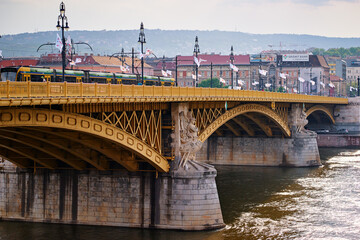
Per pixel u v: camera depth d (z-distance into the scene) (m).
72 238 66.69
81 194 72.81
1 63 195.75
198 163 73.38
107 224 72.00
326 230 73.56
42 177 73.88
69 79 77.94
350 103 197.00
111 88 57.53
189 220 70.31
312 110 163.62
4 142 65.19
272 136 134.50
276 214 81.44
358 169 129.38
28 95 45.88
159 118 72.19
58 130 58.56
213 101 90.44
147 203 71.38
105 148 65.88
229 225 74.19
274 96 120.44
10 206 74.69
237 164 135.62
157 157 69.50
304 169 129.50
